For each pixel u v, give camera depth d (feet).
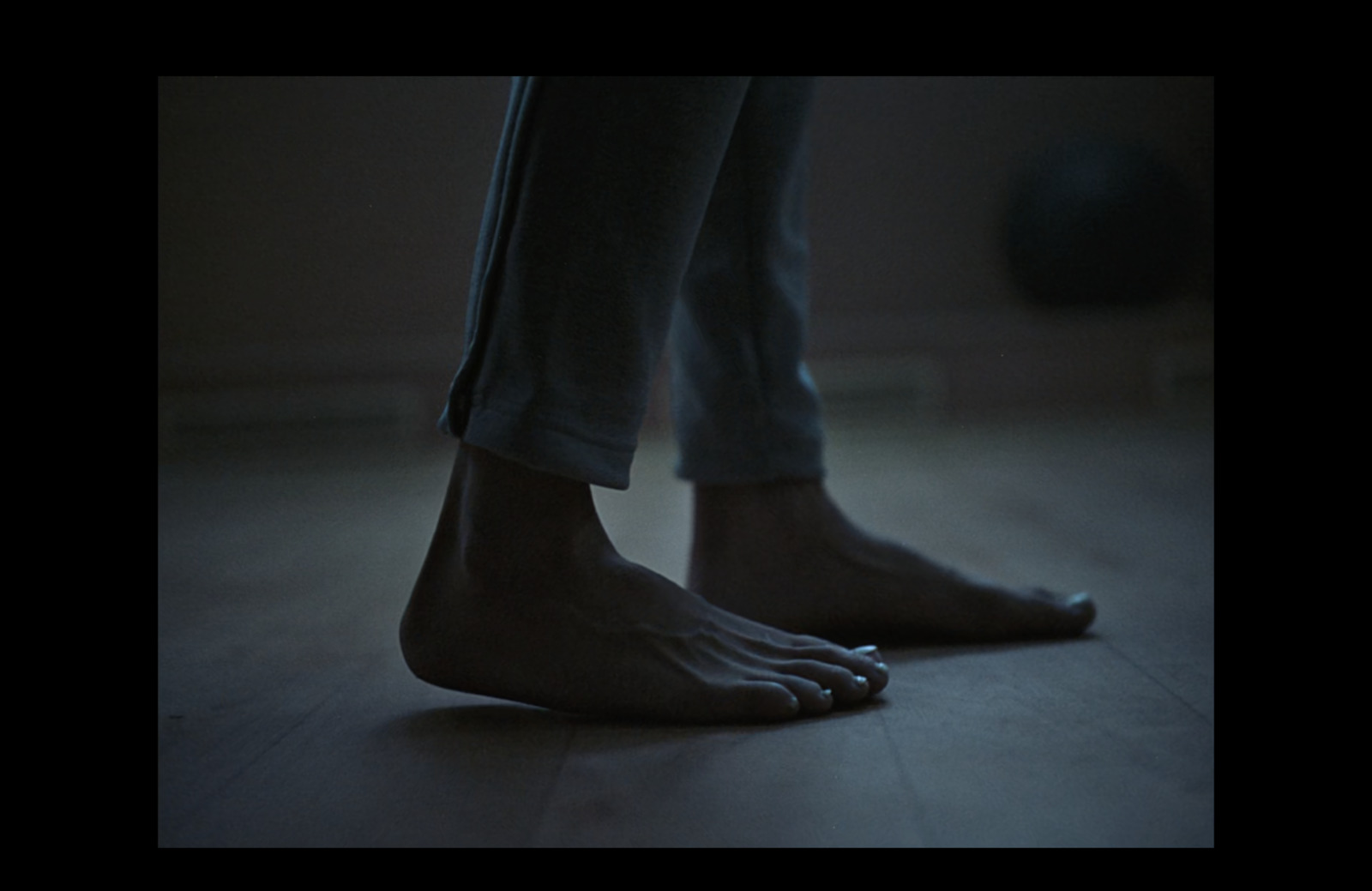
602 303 2.38
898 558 3.38
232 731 2.51
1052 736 2.30
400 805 1.97
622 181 2.35
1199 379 14.28
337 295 13.70
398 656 3.35
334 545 6.31
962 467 9.55
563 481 2.51
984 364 14.48
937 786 2.00
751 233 3.26
